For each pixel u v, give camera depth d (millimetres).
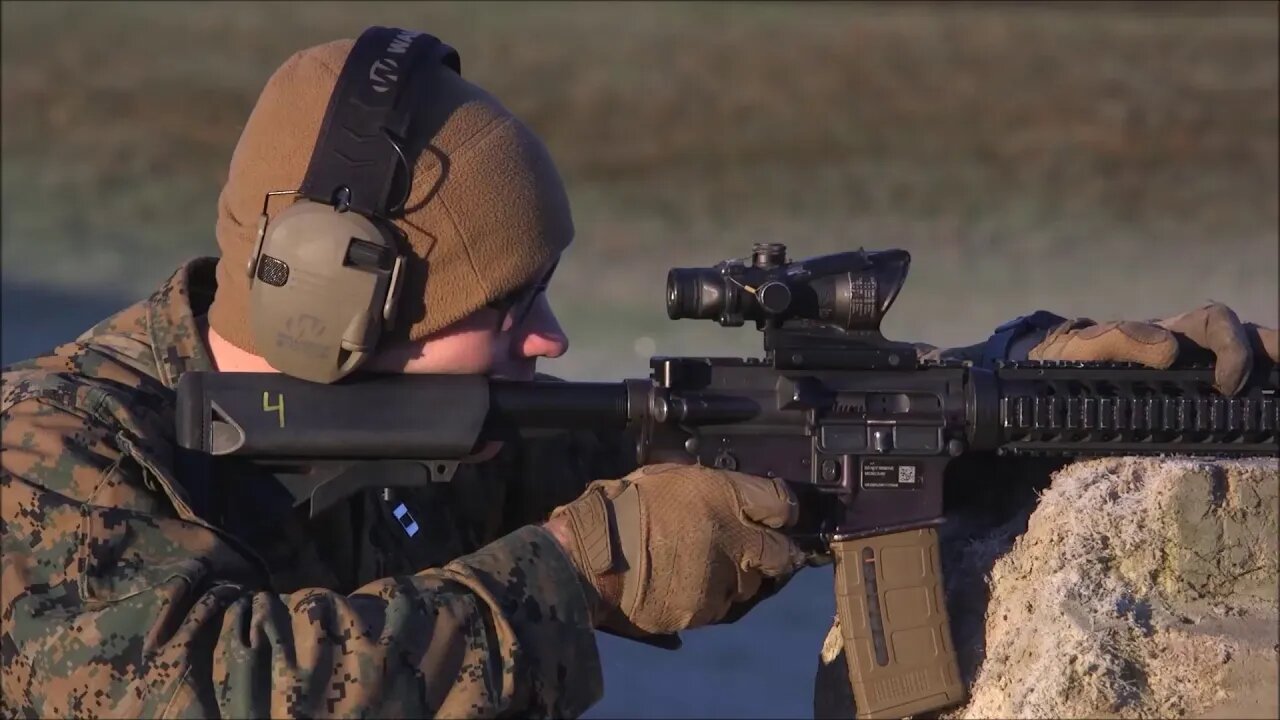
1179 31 50438
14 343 24172
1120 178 35938
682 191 34562
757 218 32969
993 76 44938
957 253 30234
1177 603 6023
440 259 5902
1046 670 5824
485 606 5570
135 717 5195
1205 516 6031
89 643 5277
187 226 32875
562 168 36438
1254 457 6516
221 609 5402
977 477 7090
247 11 49188
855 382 6375
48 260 29859
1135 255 30234
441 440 6008
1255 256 29906
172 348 6316
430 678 5355
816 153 37688
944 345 23656
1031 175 36188
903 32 49531
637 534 5809
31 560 5508
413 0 51469
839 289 6324
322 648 5285
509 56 45094
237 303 6094
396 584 5590
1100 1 55344
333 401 5953
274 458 6008
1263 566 6035
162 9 48656
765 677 11758
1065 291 27344
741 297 6266
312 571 6266
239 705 5160
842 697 6754
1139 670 5773
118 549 5516
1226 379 6387
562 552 5742
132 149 37062
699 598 5840
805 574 14883
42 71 42031
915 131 39531
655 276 28297
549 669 5543
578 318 25094
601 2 52031
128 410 5887
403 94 5898
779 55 46156
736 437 6348
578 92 42031
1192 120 40500
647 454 6352
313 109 5930
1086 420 6367
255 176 5965
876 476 6367
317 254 5711
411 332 5949
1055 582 6105
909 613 6234
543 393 6164
